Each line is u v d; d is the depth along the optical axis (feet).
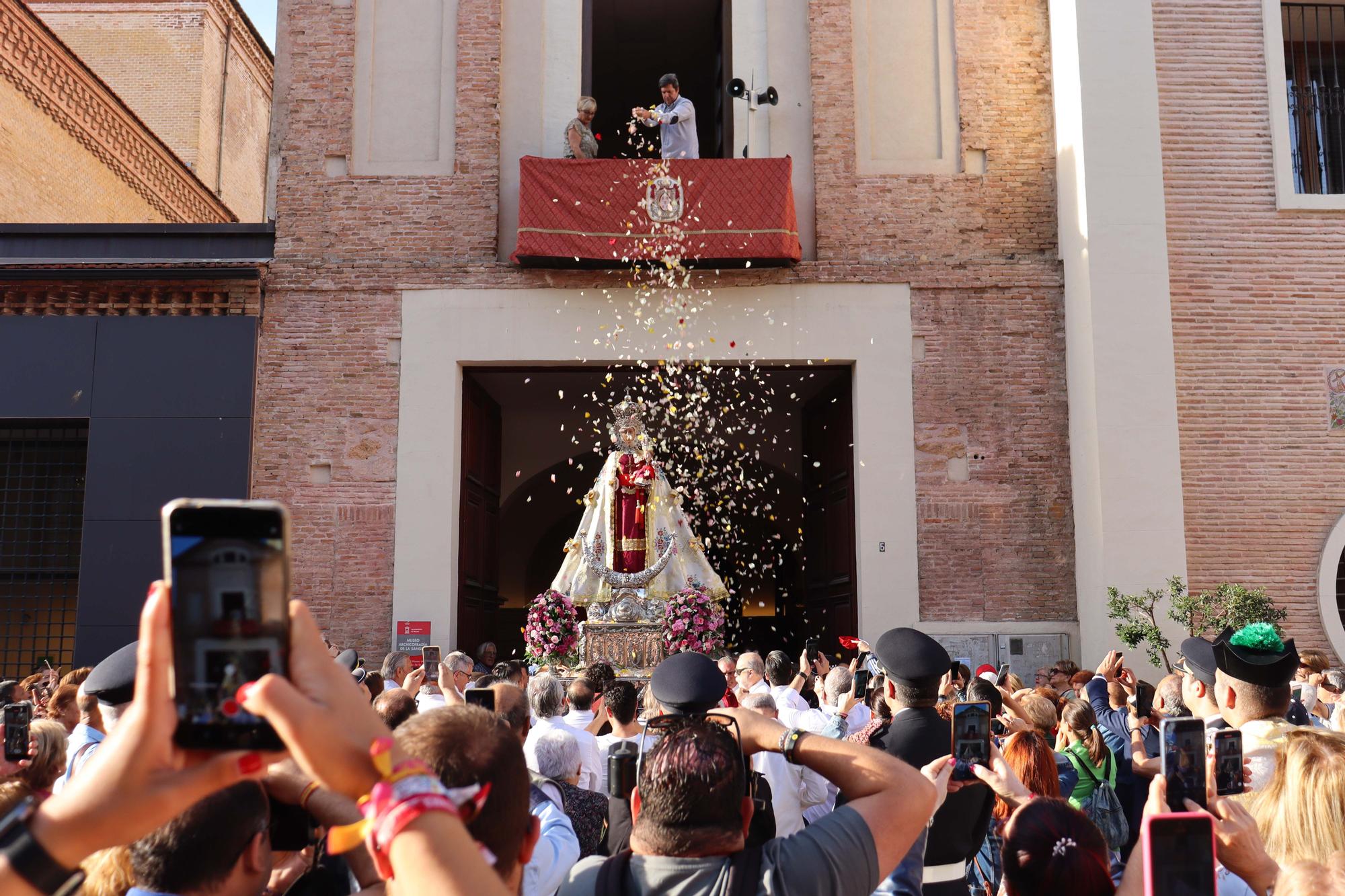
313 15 51.31
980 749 10.65
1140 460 45.68
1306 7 51.80
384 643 46.96
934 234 49.80
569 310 48.83
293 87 50.78
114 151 62.34
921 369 48.88
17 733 14.70
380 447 48.21
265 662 4.40
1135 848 8.29
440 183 50.01
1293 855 10.28
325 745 4.37
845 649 49.39
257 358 48.49
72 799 4.28
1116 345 46.32
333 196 49.96
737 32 51.72
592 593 46.03
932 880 12.98
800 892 7.33
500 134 50.80
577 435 63.00
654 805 7.91
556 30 51.88
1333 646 45.68
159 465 47.21
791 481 68.39
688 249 47.21
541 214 47.32
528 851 7.27
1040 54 51.19
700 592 44.86
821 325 48.91
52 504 51.08
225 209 76.69
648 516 46.34
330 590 47.32
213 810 8.05
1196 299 47.91
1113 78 47.96
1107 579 44.93
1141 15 48.42
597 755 19.01
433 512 47.73
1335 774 10.24
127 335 48.06
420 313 48.98
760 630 74.43
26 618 51.16
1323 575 46.21
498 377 53.93
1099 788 19.81
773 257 47.19
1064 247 49.26
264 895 10.33
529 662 45.06
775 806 16.49
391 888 5.01
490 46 50.90
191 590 4.37
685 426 56.03
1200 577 46.19
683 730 8.25
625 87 72.90
